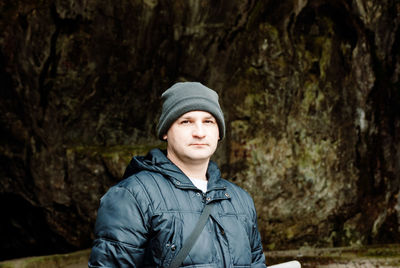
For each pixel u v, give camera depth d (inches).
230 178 188.7
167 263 44.9
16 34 165.2
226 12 186.1
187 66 193.8
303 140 195.6
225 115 191.9
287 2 191.6
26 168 176.2
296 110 195.8
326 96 198.7
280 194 192.2
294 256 170.1
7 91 170.1
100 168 179.8
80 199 181.2
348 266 157.6
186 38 189.3
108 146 190.1
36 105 174.2
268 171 191.0
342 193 197.0
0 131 173.9
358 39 198.5
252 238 53.7
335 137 198.4
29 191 178.5
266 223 192.1
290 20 195.9
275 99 193.6
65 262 162.1
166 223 46.1
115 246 45.6
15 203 182.2
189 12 185.0
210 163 56.4
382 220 200.8
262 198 191.0
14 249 192.4
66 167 180.1
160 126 53.6
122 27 181.9
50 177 177.8
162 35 187.8
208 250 46.0
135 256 45.7
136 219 46.3
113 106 191.5
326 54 199.9
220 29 189.0
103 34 179.9
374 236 199.6
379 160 201.5
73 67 178.9
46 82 175.9
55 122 179.3
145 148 187.3
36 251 192.7
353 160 199.6
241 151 189.8
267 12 192.9
